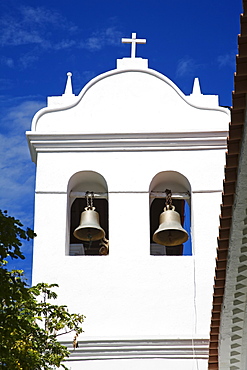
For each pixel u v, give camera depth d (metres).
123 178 25.88
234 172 16.97
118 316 24.41
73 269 24.88
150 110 26.61
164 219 25.50
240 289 18.83
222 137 26.20
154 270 24.89
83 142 26.17
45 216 25.55
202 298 24.59
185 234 25.22
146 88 26.92
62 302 24.50
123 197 25.72
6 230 16.78
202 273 24.86
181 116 26.48
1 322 17.06
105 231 28.05
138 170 25.97
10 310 17.19
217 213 25.56
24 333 18.14
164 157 26.09
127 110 26.61
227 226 17.84
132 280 24.78
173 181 26.25
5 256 16.91
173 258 25.00
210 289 24.67
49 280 24.73
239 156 16.58
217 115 26.48
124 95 26.83
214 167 26.02
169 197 25.98
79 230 25.42
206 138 26.19
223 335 19.81
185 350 23.91
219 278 18.77
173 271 24.88
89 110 26.62
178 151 26.17
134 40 27.73
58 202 25.73
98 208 27.73
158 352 23.91
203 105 26.59
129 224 25.42
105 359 23.84
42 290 20.70
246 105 15.82
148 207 25.64
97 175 26.00
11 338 17.41
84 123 26.42
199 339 24.00
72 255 27.05
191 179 25.84
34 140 26.19
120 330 24.25
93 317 24.38
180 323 24.31
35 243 25.19
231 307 19.19
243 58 15.29
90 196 26.03
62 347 19.59
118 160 26.08
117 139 26.17
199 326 24.28
